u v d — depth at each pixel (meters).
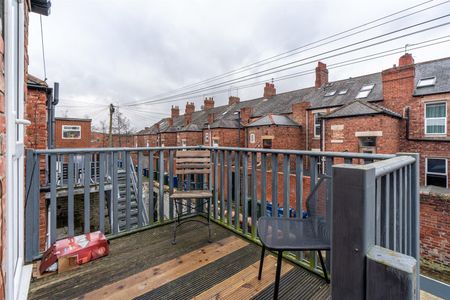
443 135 7.37
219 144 14.28
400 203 1.00
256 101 17.31
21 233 1.70
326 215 1.42
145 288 1.55
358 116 7.94
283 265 1.83
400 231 0.99
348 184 0.60
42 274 1.69
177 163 2.66
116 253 2.01
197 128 17.72
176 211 2.63
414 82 8.12
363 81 10.81
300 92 14.24
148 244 2.19
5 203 1.12
